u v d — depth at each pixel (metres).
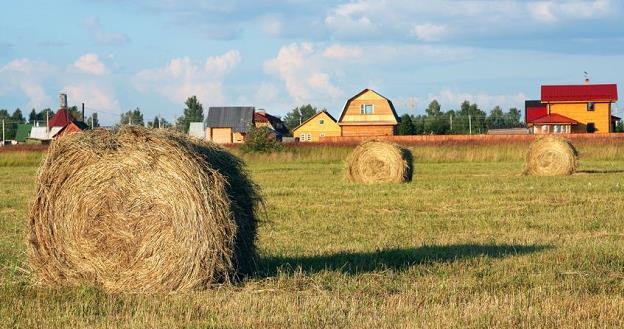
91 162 11.75
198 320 9.59
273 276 12.28
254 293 11.16
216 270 11.63
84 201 11.76
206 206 11.57
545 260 13.38
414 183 31.67
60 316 9.88
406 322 9.30
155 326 9.30
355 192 27.38
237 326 9.28
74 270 11.80
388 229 18.03
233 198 12.02
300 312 9.84
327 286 11.48
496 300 10.30
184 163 11.63
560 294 10.74
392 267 12.96
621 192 25.97
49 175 11.94
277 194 26.88
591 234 16.75
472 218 19.77
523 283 11.59
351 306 10.12
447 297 10.67
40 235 11.92
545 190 27.02
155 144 11.71
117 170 11.68
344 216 20.53
